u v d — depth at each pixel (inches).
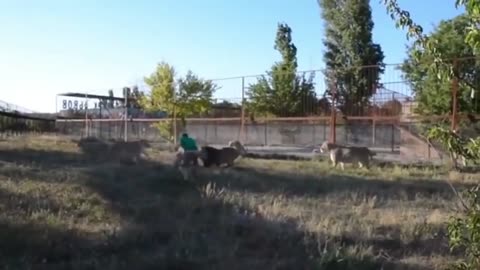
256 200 517.7
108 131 1582.2
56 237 382.3
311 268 331.9
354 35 1951.3
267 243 379.2
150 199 529.3
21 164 733.3
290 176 694.5
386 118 937.5
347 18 1967.3
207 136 1314.0
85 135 1619.1
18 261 332.8
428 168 768.3
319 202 523.5
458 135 160.1
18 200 486.3
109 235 390.9
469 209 160.9
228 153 797.2
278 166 811.4
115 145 927.0
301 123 1170.6
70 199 504.1
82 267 326.0
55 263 335.9
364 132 1055.6
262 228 408.2
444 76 159.3
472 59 416.5
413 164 813.9
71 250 358.6
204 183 626.2
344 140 1081.4
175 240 381.1
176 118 1375.5
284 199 530.0
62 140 1312.7
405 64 947.3
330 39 2009.1
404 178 689.0
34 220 419.8
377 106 1064.2
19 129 1758.1
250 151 1079.6
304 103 1375.5
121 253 357.4
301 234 396.2
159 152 1043.9
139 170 714.2
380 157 926.4
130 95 1765.5
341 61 1972.2
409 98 965.8
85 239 385.4
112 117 1726.1
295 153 1035.3
